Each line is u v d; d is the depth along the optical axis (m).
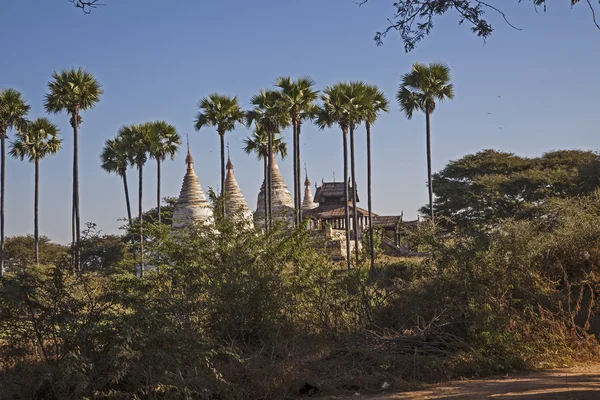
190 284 13.04
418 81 42.91
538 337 12.36
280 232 15.13
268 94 43.84
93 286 10.42
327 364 11.66
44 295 9.87
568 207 17.06
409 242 15.48
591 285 14.61
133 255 13.87
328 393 10.31
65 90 40.88
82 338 9.50
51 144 50.59
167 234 14.06
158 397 9.59
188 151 54.44
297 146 43.47
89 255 10.76
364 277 14.57
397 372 11.05
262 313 12.79
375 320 13.74
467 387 10.11
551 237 15.58
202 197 53.31
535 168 56.78
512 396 9.05
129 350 9.20
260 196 64.31
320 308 14.03
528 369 11.41
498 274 13.72
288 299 13.76
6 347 9.59
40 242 58.47
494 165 58.47
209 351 10.02
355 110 42.25
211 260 13.79
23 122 46.47
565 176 50.44
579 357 12.09
